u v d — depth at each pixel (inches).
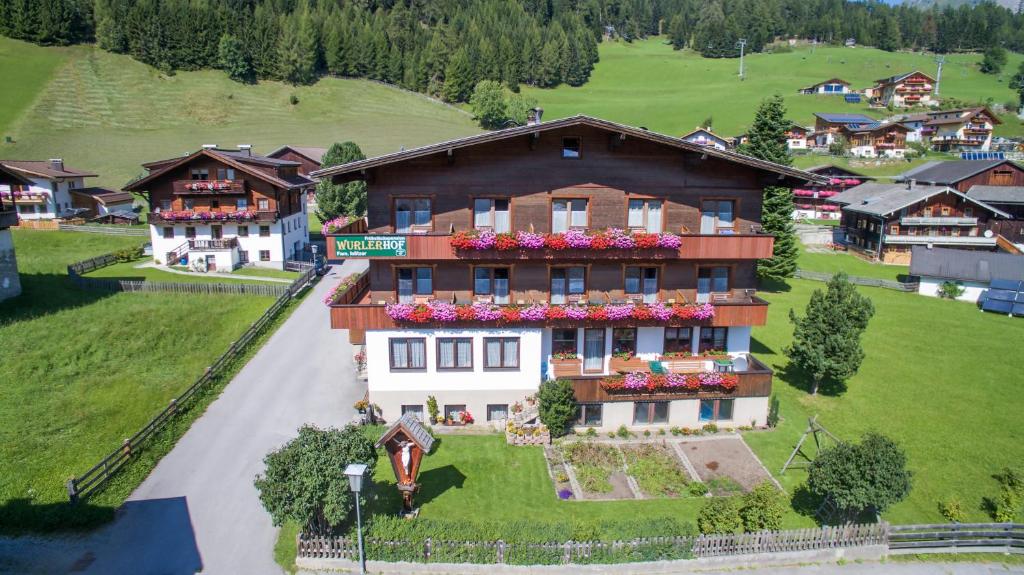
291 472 698.2
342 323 1013.8
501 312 1002.7
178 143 4392.2
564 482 909.8
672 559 724.7
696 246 1013.2
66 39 5477.4
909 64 7578.7
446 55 6638.8
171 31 5693.9
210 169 2047.2
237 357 1344.7
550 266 1048.8
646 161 1020.5
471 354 1045.8
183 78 5620.1
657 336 1099.9
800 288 2117.4
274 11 6840.6
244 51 5900.6
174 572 701.3
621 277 1063.0
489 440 1022.4
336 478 702.5
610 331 1087.0
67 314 1475.1
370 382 1049.5
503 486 893.8
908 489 770.2
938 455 1058.1
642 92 6909.5
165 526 780.6
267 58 5964.6
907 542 779.4
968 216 2509.8
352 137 4955.7
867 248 2640.3
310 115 5462.6
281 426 1050.1
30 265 1941.4
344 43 6407.5
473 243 965.2
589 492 888.9
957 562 769.6
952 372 1414.9
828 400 1246.3
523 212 1016.2
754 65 7760.8
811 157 4606.3
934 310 1923.0
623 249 1002.1
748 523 771.4
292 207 2282.2
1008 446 1091.3
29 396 1078.4
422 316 994.1
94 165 3740.2
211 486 869.8
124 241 2405.3
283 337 1486.2
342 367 1310.3
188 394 1117.1
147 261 2153.1
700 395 1052.5
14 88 4697.3
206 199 2092.8
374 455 774.5
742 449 1021.8
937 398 1274.6
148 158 3966.5
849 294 1226.0
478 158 995.9
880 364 1451.8
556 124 946.1
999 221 2504.9
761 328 1662.2
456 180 999.6
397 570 705.6
